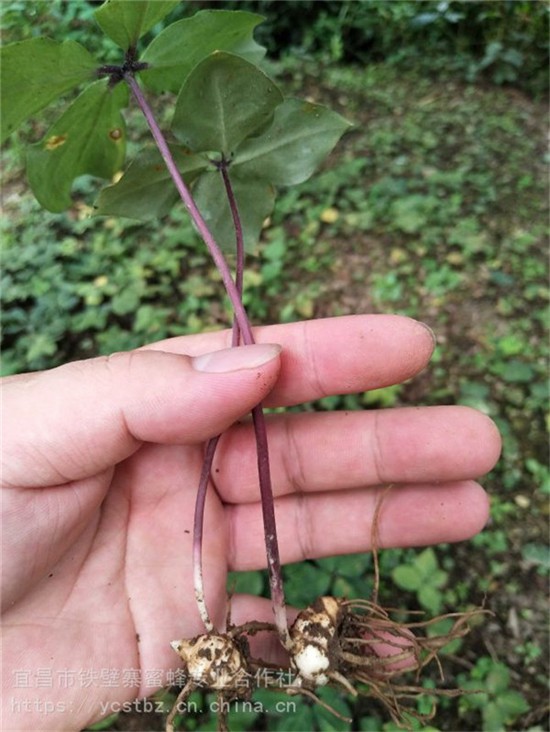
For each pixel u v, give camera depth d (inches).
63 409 3.9
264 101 3.9
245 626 4.2
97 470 4.2
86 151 4.8
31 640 4.1
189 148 4.2
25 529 4.0
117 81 4.2
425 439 4.9
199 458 5.0
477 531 5.3
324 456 5.0
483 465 5.0
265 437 4.1
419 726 6.0
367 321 4.6
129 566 4.6
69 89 4.1
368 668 4.4
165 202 4.6
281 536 5.3
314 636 4.1
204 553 4.9
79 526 4.3
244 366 3.8
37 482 4.0
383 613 4.3
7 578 4.0
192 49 4.2
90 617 4.4
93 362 4.1
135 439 4.2
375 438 5.0
